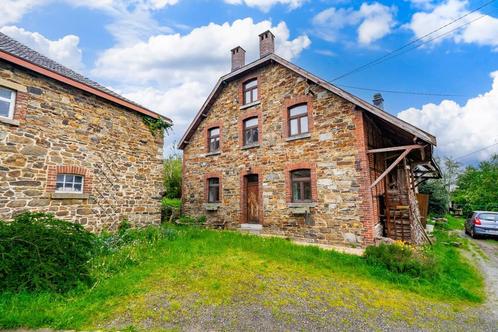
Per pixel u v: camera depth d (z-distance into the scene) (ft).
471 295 16.67
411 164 35.35
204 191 43.11
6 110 20.62
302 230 31.17
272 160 35.06
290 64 33.73
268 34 39.14
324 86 30.30
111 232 27.12
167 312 12.60
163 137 35.29
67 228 17.28
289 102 34.32
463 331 12.43
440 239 37.04
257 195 37.32
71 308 12.43
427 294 16.79
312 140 31.55
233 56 43.88
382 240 25.77
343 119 29.37
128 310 12.66
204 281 16.38
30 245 14.58
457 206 89.51
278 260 21.33
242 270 18.61
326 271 19.60
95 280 15.66
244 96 40.81
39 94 22.52
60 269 14.65
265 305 13.76
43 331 10.78
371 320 12.92
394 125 27.61
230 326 11.62
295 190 33.04
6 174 19.93
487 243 36.78
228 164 40.47
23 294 12.98
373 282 18.17
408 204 29.17
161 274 17.24
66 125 24.32
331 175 29.58
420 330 12.26
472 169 99.25
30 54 25.59
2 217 19.47
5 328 10.76
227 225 39.14
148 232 27.02
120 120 29.78
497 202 74.59
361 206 27.14
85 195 25.22
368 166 27.94
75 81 24.66
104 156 27.58
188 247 23.56
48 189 22.44
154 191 33.14
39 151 22.11
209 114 44.70
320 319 12.69
